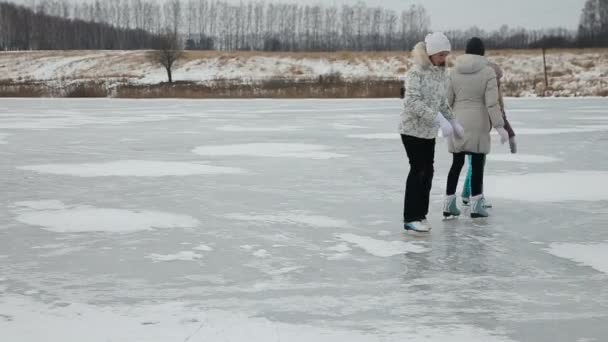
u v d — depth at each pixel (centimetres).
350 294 508
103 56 8312
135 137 1797
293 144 1608
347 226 743
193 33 14212
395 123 2305
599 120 2350
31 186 1005
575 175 1107
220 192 954
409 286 529
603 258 613
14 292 512
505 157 1345
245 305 483
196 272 564
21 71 7912
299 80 5631
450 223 764
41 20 13438
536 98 4212
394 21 14175
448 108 714
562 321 455
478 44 766
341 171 1166
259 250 637
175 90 4988
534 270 575
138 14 14200
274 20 14212
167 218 779
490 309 478
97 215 795
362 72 6844
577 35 11519
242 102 4016
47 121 2425
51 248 644
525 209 842
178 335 425
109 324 445
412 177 701
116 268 576
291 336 424
